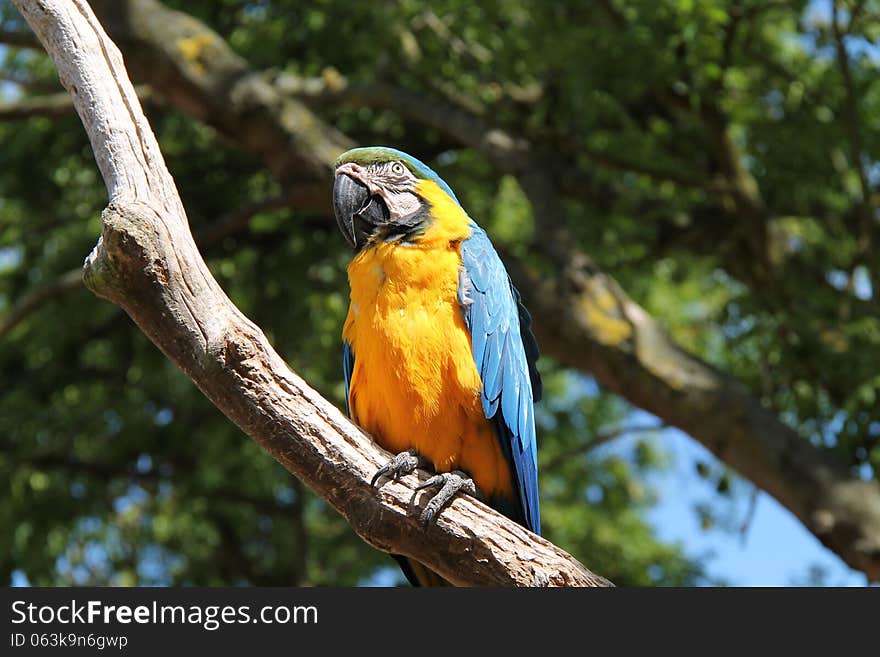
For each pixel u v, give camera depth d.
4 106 14.12
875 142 13.21
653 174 14.19
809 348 12.19
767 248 14.02
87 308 15.88
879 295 12.73
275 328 15.76
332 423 5.59
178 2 15.49
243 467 16.75
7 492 16.23
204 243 13.54
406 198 6.76
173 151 15.80
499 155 13.76
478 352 6.38
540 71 13.56
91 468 16.95
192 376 5.38
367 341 6.34
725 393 11.80
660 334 12.31
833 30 11.93
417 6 13.77
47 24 5.54
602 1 13.16
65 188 16.38
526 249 15.08
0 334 14.05
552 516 17.42
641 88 12.50
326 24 14.83
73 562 17.25
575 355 12.41
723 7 12.24
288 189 13.23
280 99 13.11
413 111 14.09
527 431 6.74
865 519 11.07
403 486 5.70
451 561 5.72
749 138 13.91
